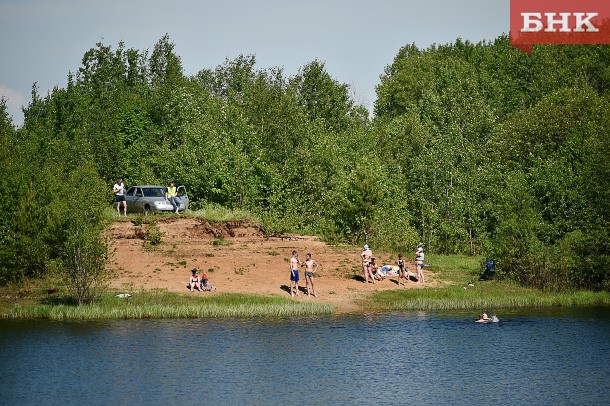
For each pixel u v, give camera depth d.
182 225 66.94
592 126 79.25
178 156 86.25
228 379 37.94
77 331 46.94
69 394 35.44
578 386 37.06
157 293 54.88
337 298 57.00
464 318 52.47
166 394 35.50
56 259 53.12
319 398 35.09
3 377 37.88
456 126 92.00
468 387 36.88
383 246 70.38
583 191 67.69
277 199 79.38
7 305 52.84
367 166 81.62
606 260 62.19
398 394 35.81
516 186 67.12
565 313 54.75
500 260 64.56
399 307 55.56
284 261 63.06
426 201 80.75
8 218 59.47
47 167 69.00
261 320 50.94
